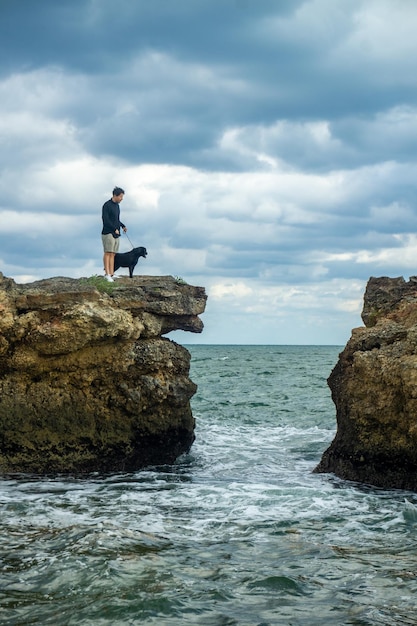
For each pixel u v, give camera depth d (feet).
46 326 55.42
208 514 40.86
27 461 55.98
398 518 39.99
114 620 25.35
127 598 27.12
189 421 61.57
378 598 27.53
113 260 68.28
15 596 27.43
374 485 51.16
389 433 50.98
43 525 37.76
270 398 105.60
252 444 68.90
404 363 49.39
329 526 38.27
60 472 55.93
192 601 27.07
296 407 95.30
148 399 58.54
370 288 62.75
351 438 53.62
